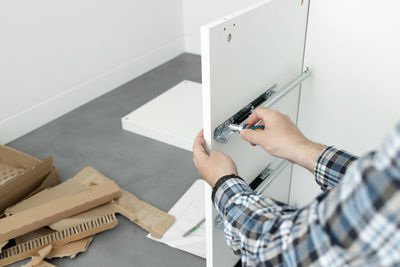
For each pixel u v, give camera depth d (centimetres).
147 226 142
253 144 72
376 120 100
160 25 277
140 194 162
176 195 162
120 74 256
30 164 158
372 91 97
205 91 70
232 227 47
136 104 233
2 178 157
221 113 76
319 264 33
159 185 168
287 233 38
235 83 77
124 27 249
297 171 124
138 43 264
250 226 44
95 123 215
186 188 165
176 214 148
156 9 269
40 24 201
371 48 91
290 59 97
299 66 103
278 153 70
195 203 153
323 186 70
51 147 196
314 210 35
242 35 73
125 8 246
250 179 102
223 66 71
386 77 93
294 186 129
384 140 27
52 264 131
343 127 107
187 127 196
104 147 195
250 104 87
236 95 79
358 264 30
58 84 219
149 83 259
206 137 76
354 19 90
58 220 136
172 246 136
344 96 102
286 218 40
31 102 208
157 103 218
